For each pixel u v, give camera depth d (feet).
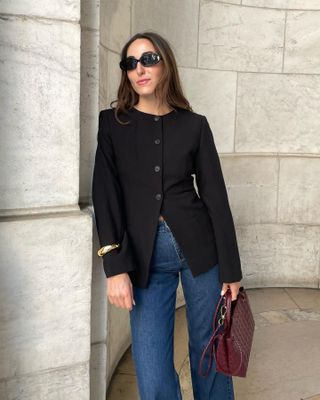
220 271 5.36
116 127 5.17
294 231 12.83
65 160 5.10
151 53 4.97
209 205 5.35
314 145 12.61
